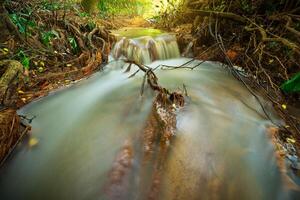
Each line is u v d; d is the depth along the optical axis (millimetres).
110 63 5926
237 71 5266
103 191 2553
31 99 4086
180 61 6371
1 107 3488
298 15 5320
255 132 3500
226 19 6238
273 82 4660
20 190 2695
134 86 4832
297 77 3352
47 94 4336
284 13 5527
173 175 2703
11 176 2826
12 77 3881
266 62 5070
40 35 5387
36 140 3328
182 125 3459
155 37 6688
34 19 5773
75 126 3676
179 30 7500
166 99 3814
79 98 4438
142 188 2568
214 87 4801
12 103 3723
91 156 3041
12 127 3018
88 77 5129
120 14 10758
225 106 4105
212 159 2984
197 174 2760
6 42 4680
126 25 8969
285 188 2648
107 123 3672
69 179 2779
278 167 2885
